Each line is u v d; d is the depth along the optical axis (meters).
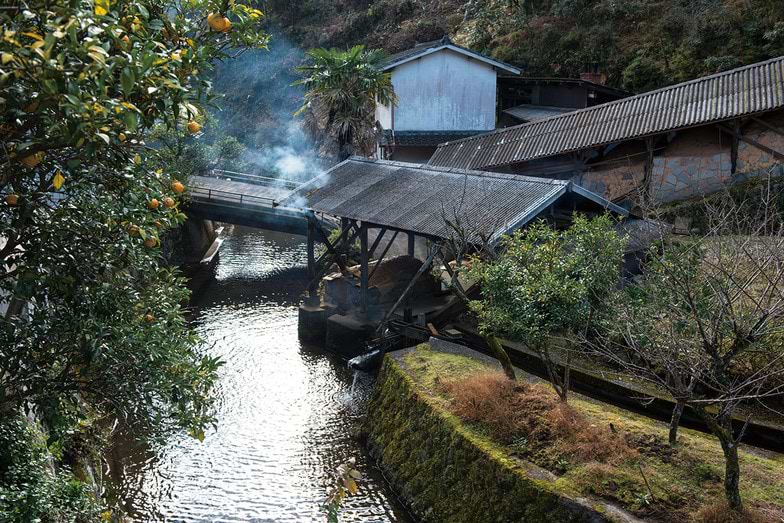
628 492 9.31
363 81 26.89
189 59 5.69
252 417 16.08
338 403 16.80
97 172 6.43
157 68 5.15
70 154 6.00
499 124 33.97
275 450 14.50
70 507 8.47
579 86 30.95
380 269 21.11
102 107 4.68
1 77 4.23
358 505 12.45
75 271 6.46
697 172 21.64
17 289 6.13
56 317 6.85
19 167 6.00
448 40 29.89
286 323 23.09
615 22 34.31
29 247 6.42
